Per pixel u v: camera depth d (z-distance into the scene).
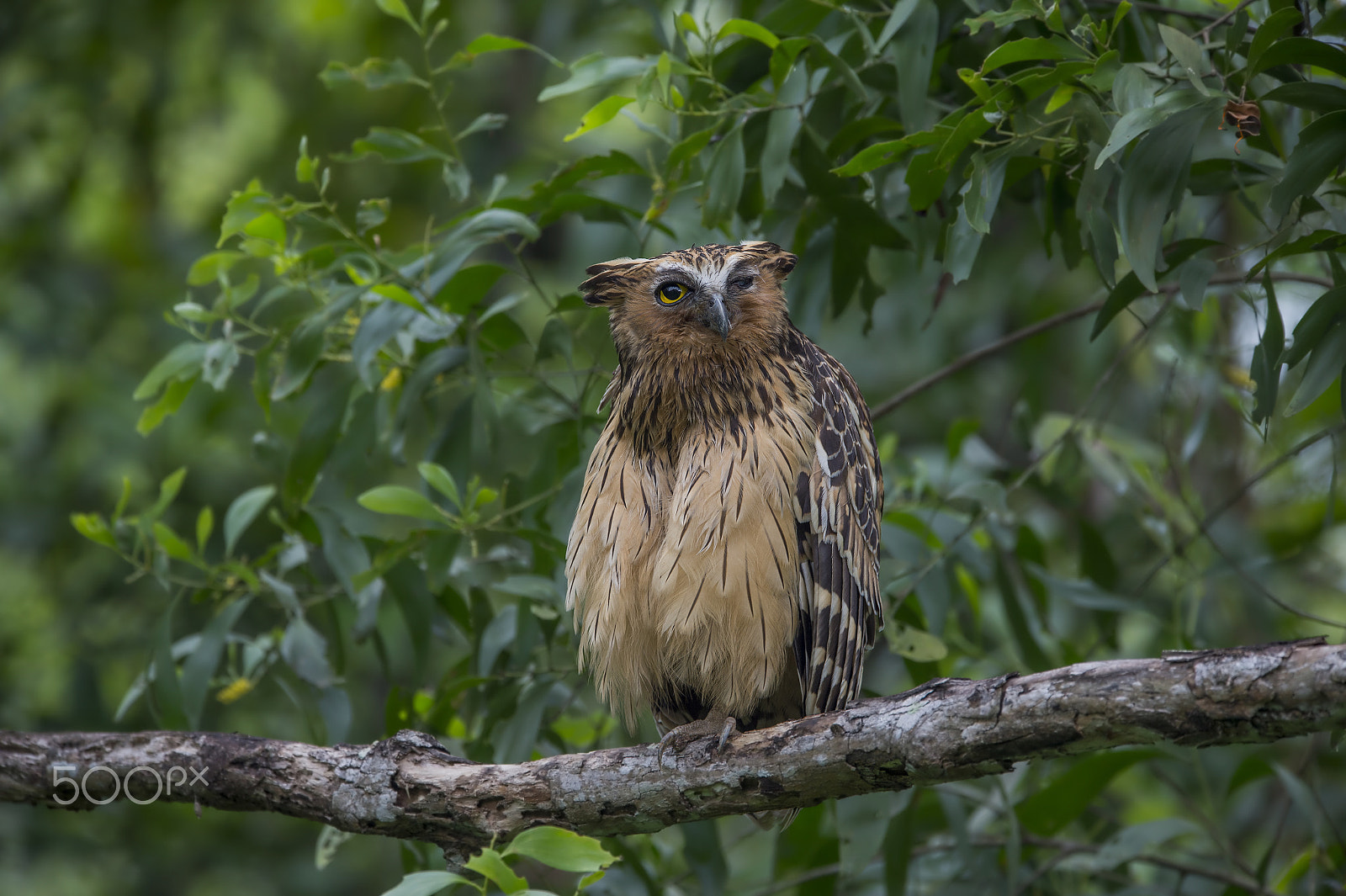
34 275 17.25
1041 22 7.49
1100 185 6.71
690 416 7.93
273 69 18.52
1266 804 12.79
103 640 15.25
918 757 5.82
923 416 15.98
